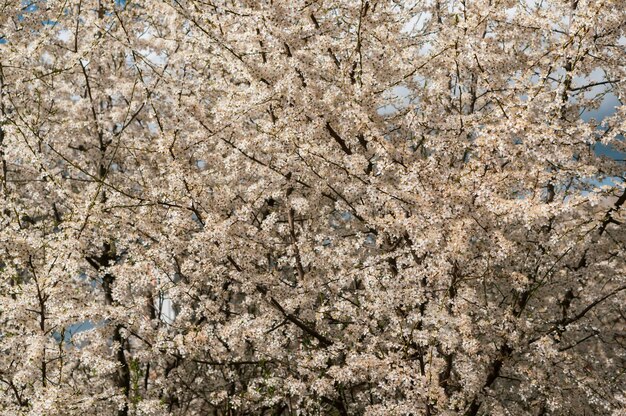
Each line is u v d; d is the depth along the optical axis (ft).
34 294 23.08
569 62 26.37
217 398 28.43
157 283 25.66
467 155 28.53
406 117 24.91
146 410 23.00
